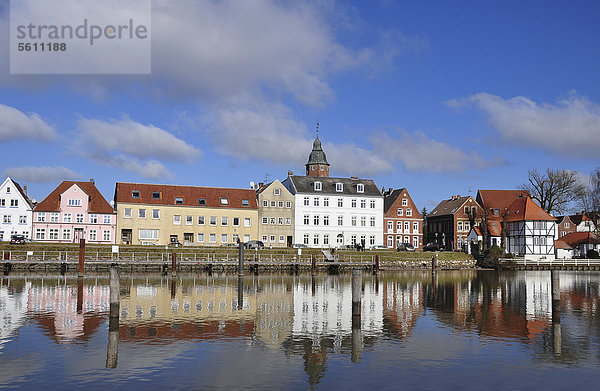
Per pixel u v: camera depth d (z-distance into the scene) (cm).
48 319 3027
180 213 9238
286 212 9981
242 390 1809
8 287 4700
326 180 10538
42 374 1959
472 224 11238
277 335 2653
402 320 3139
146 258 7319
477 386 1878
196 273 7031
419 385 1881
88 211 8769
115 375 1955
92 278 5878
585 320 3191
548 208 10450
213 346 2398
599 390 1852
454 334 2720
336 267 7838
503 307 3747
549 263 9069
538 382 1931
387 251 9094
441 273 7938
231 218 9525
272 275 7056
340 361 2172
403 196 10962
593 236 10994
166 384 1861
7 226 8556
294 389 1825
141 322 2962
